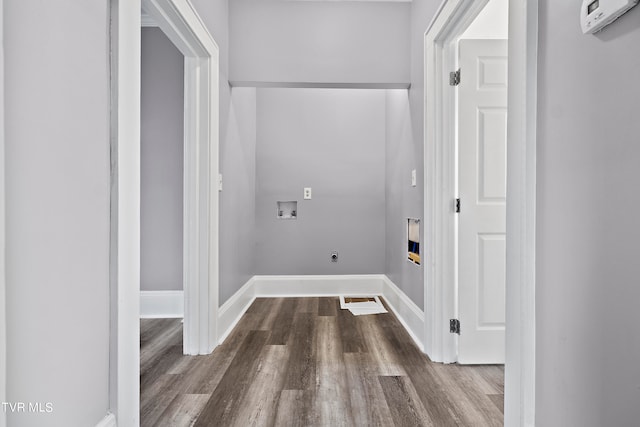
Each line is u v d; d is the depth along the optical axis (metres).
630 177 0.80
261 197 3.93
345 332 2.70
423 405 1.65
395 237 3.30
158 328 2.80
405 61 2.77
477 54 2.10
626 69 0.81
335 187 3.96
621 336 0.83
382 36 2.76
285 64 2.75
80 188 1.01
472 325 2.11
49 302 0.90
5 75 0.78
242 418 1.54
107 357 1.15
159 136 3.12
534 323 1.16
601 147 0.89
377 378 1.92
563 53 1.02
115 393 1.16
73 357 0.99
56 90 0.92
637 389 0.79
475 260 2.11
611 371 0.86
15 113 0.80
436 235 2.16
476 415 1.57
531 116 1.16
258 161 3.93
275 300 3.72
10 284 0.80
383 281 3.90
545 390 1.10
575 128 0.98
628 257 0.81
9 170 0.79
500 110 2.11
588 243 0.93
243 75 2.75
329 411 1.60
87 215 1.05
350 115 3.98
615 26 0.84
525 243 1.17
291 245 3.94
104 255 1.13
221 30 2.53
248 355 2.24
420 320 2.42
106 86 1.14
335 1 2.76
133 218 1.26
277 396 1.73
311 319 3.04
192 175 2.24
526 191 1.17
